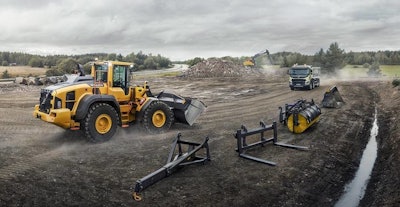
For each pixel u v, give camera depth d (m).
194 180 7.58
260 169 8.40
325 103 18.20
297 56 73.12
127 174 7.77
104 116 10.18
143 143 10.34
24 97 21.94
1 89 25.44
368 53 106.50
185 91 27.66
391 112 16.86
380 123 14.80
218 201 6.66
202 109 13.11
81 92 10.02
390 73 69.12
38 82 28.64
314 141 11.10
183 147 10.00
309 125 12.27
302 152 9.91
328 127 13.27
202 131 12.23
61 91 9.65
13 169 7.59
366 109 18.23
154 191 6.95
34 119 14.03
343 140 11.61
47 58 85.81
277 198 6.99
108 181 7.31
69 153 9.09
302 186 7.66
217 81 38.53
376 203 7.08
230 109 18.02
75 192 6.67
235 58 69.69
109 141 10.35
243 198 6.84
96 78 11.02
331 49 62.59
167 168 7.67
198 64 49.81
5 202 6.04
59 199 6.35
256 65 55.03
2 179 6.94
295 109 12.27
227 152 9.70
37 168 7.77
